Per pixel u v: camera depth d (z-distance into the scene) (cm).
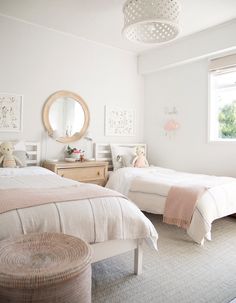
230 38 342
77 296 118
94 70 421
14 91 346
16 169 288
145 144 484
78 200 172
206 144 397
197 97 408
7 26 337
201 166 405
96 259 171
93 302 157
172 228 293
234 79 377
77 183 233
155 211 290
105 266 202
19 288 105
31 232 147
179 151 436
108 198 184
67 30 375
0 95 335
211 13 314
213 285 178
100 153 431
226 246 245
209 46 367
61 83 387
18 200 158
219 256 223
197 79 407
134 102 478
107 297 162
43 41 367
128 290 170
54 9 312
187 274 192
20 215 148
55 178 260
